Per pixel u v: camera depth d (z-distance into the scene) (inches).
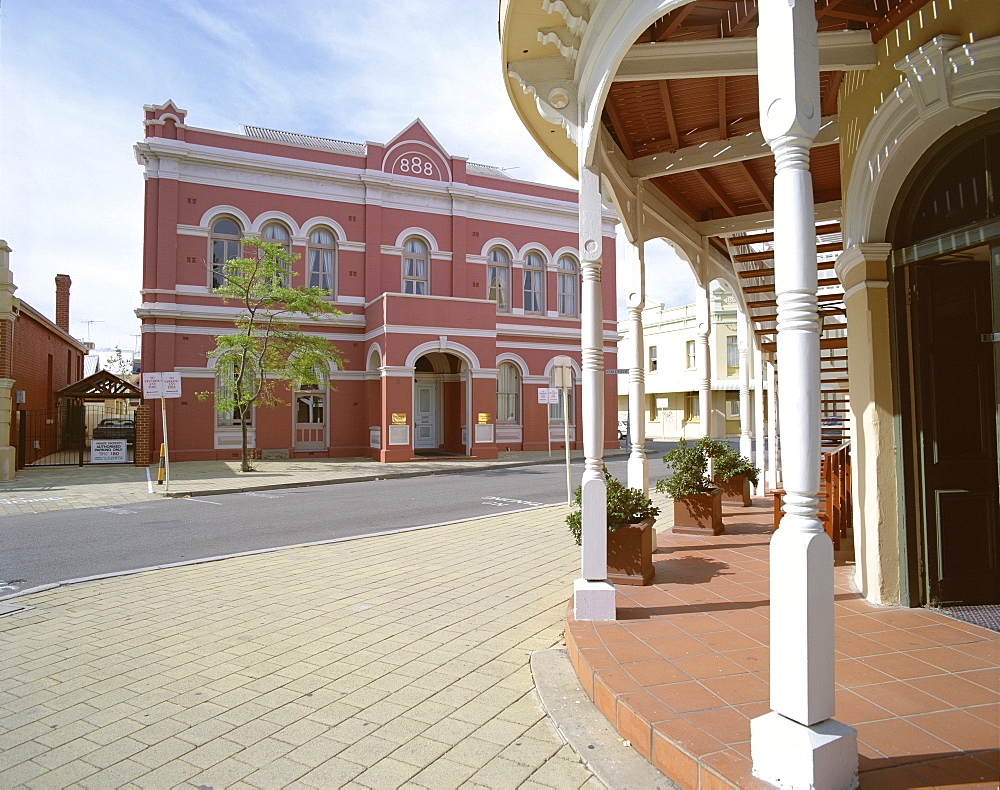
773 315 393.4
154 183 824.3
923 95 160.6
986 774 99.0
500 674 162.7
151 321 818.8
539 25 184.2
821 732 94.5
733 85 220.7
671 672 139.5
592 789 111.3
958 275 187.0
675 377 1465.3
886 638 158.4
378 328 853.8
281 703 148.2
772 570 99.7
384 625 202.1
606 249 1112.8
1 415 676.7
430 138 973.8
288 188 889.5
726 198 322.0
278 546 331.0
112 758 125.0
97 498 528.1
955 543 185.2
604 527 178.1
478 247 1002.1
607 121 238.8
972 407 187.8
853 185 194.9
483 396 883.4
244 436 721.0
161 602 231.0
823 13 173.0
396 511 448.5
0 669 170.9
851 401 201.3
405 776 116.7
